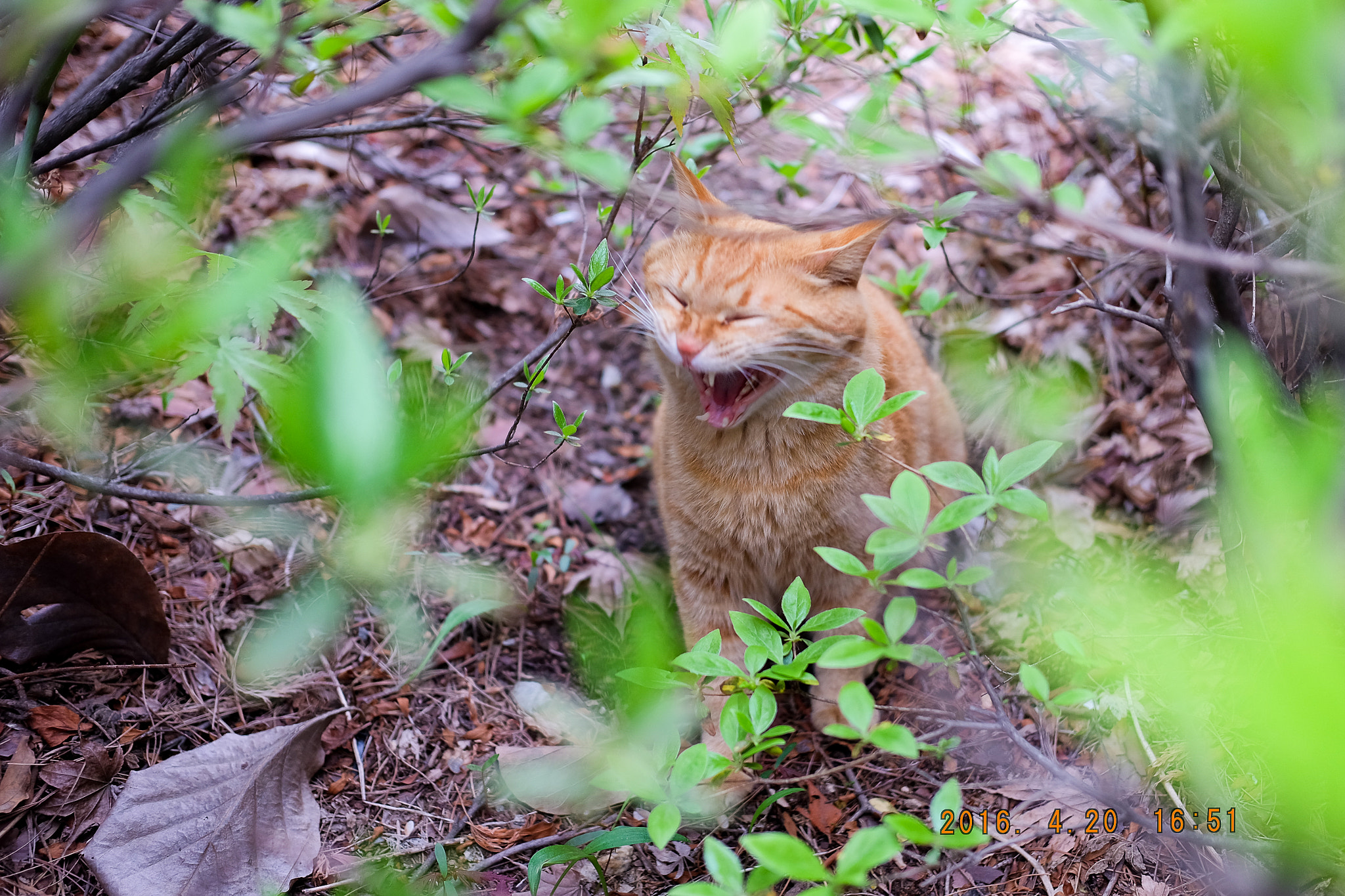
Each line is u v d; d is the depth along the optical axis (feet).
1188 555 10.52
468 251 13.82
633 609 10.47
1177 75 5.12
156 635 8.52
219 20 4.29
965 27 6.65
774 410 8.68
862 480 8.73
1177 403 11.84
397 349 12.03
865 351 8.89
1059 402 11.69
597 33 3.96
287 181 13.26
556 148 4.33
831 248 8.30
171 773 7.64
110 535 9.39
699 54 6.06
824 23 9.85
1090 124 10.97
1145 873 7.59
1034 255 13.48
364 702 9.12
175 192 5.95
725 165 14.78
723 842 8.27
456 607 9.93
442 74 3.62
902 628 5.22
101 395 9.89
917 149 6.52
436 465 8.64
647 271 9.23
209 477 10.32
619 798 8.43
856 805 8.56
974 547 10.20
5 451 6.45
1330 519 4.18
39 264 3.57
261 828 7.61
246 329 7.94
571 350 13.73
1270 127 5.90
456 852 8.05
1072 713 8.96
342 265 12.84
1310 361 6.84
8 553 7.58
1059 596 9.97
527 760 8.64
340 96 3.72
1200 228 5.31
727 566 9.46
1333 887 6.55
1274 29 3.35
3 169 6.11
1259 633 7.04
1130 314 7.22
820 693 9.35
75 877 7.19
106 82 6.74
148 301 4.85
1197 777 7.38
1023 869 7.77
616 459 12.76
